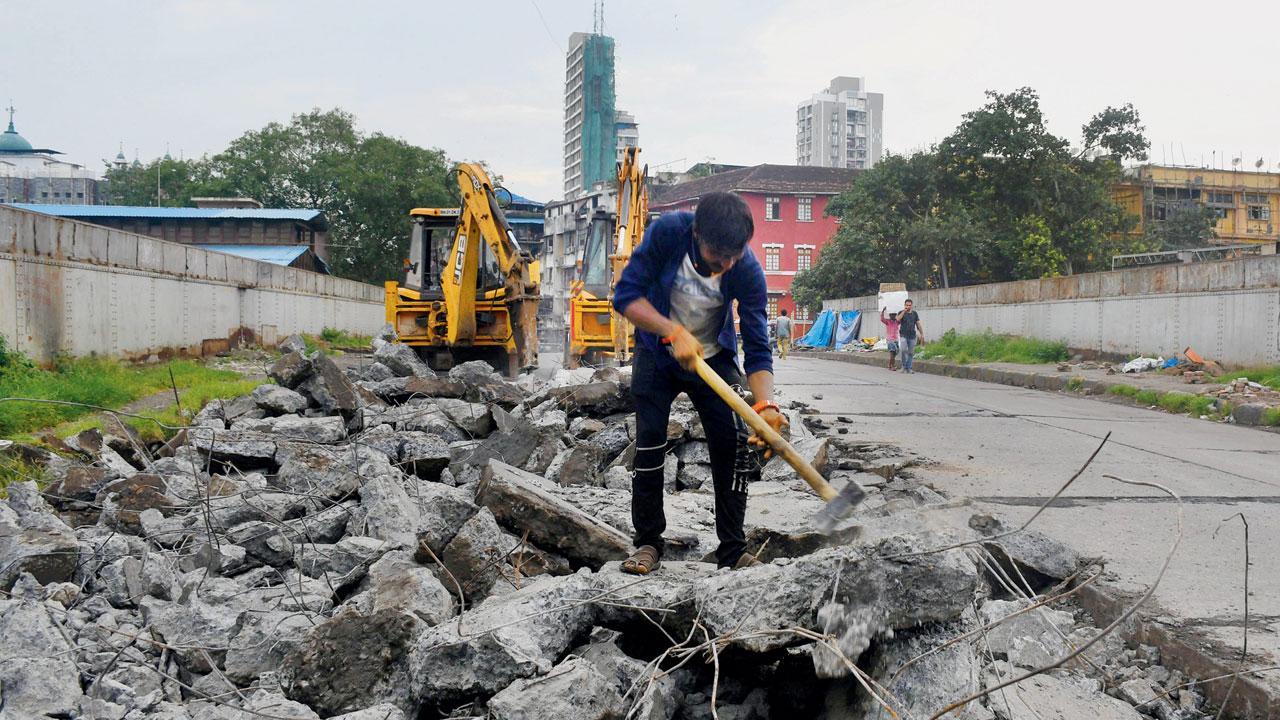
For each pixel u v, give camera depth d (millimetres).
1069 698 2787
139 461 6629
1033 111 37781
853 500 2770
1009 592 3863
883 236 40625
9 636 2893
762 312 3445
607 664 2816
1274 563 4383
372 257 44219
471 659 2547
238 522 4617
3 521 4078
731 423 3432
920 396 13938
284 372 7934
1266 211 54469
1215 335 16328
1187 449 8625
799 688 2770
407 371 11375
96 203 74938
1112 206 38406
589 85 145250
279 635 3051
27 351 12094
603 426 7191
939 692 2428
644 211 16938
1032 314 23031
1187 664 3168
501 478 4074
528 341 14859
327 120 45750
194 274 18531
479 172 13938
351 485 4973
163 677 2977
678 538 3996
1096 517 5418
